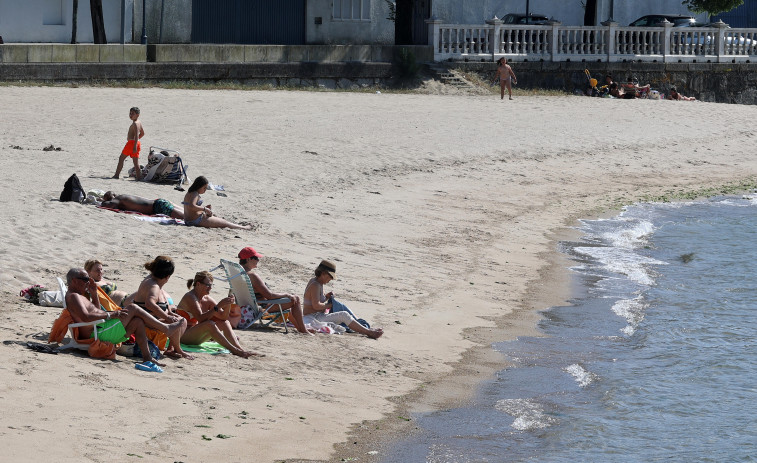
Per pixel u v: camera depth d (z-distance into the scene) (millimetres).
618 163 78750
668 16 126438
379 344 31422
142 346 26406
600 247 50719
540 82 115375
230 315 31188
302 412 24203
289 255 41219
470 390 27656
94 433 20750
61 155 58688
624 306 38750
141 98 84438
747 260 48594
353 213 51844
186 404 23516
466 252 46500
